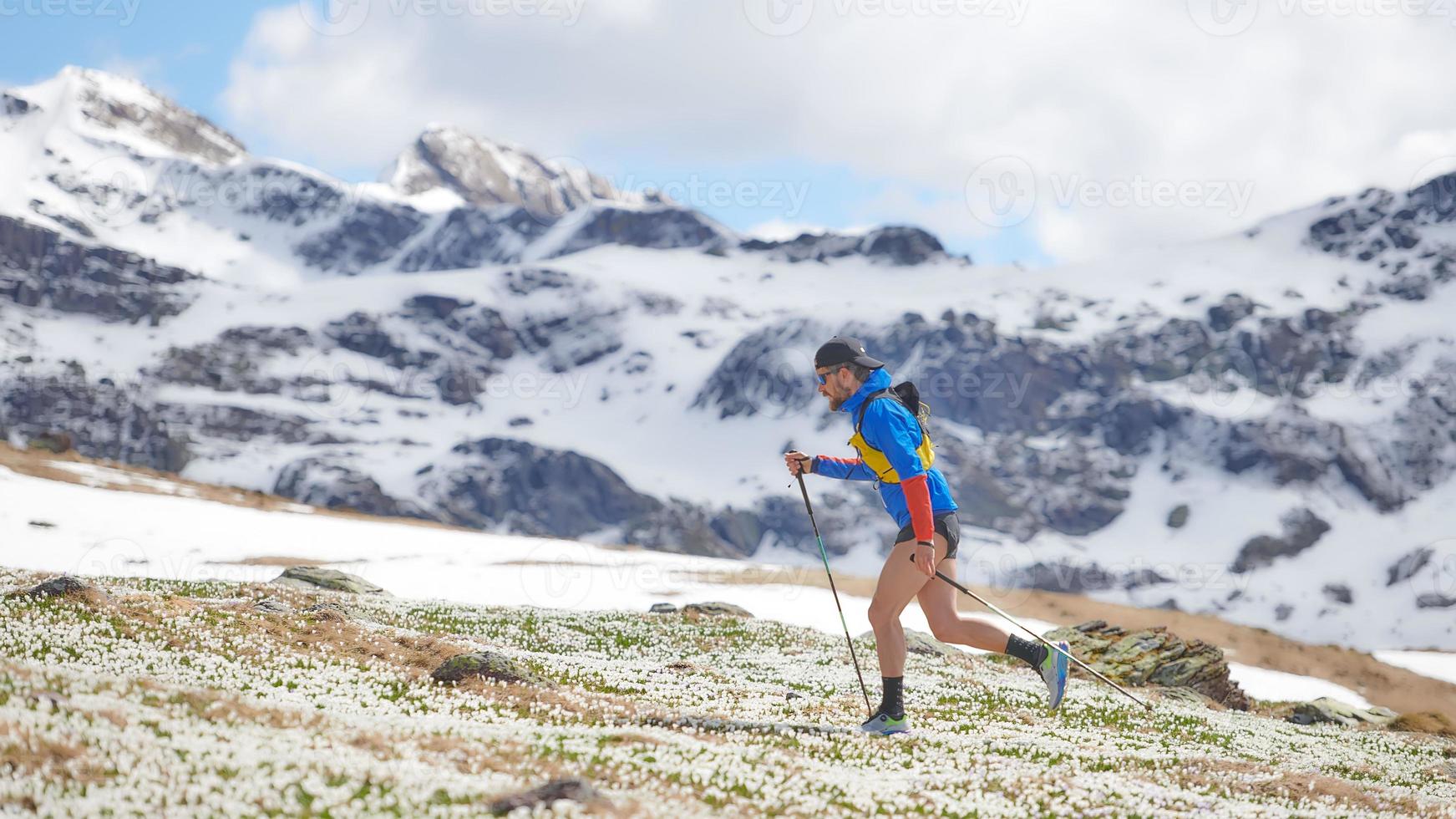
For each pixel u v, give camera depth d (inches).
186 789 289.3
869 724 496.7
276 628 651.5
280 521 3169.3
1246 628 2982.3
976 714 701.9
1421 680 2588.6
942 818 363.6
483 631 1015.6
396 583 2461.9
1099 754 536.4
